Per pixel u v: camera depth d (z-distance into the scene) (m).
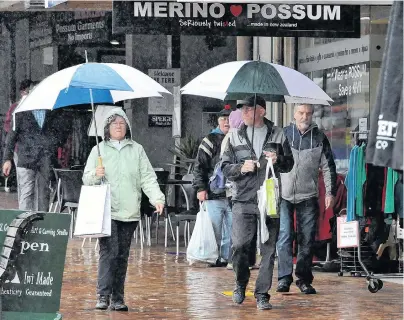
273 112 28.81
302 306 17.59
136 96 18.08
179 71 38.16
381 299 18.47
